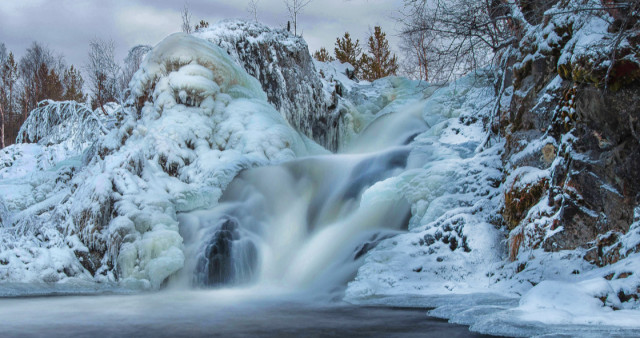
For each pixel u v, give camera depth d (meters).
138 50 27.14
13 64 44.31
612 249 8.80
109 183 13.82
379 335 6.86
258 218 14.58
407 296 9.70
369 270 11.09
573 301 7.11
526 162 11.66
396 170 15.32
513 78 13.33
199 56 17.92
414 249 11.65
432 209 12.53
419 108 23.27
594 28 10.02
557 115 11.08
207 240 13.65
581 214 9.61
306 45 24.25
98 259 13.30
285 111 22.22
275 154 16.53
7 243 13.02
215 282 13.34
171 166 15.91
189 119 16.86
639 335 5.80
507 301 8.53
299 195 15.40
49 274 12.63
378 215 13.73
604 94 9.44
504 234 11.26
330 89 25.25
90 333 7.27
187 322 8.10
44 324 7.98
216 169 15.53
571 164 9.87
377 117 24.53
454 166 13.26
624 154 9.25
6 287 11.66
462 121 16.73
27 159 27.72
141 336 7.07
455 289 9.96
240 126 17.03
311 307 9.56
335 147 24.52
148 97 18.06
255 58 21.95
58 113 21.80
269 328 7.52
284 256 13.92
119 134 18.17
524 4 13.81
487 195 12.38
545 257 9.65
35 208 16.02
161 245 13.12
